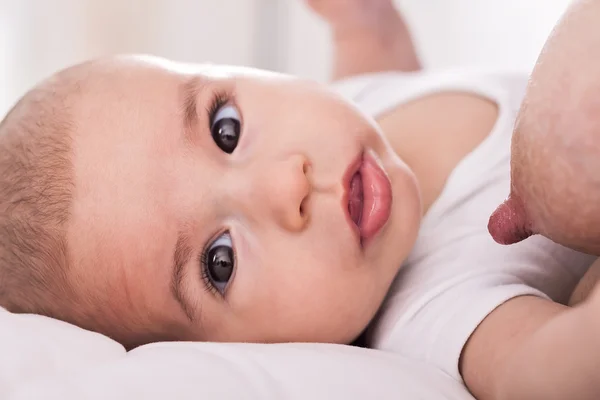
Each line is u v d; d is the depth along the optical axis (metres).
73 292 0.84
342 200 0.81
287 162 0.82
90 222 0.82
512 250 0.88
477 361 0.76
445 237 0.92
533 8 1.43
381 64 1.41
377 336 0.89
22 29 1.61
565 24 0.58
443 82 1.11
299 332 0.84
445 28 1.54
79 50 1.69
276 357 0.66
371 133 0.88
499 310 0.78
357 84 1.23
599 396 0.58
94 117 0.86
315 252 0.82
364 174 0.84
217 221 0.84
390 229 0.85
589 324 0.57
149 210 0.82
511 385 0.66
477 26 1.51
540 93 0.58
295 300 0.82
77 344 0.67
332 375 0.64
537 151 0.58
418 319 0.86
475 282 0.85
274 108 0.88
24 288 0.86
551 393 0.61
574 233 0.58
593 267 0.79
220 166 0.84
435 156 1.01
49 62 1.65
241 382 0.60
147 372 0.60
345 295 0.83
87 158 0.83
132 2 1.74
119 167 0.83
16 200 0.85
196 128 0.86
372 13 1.39
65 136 0.85
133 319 0.85
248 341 0.85
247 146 0.85
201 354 0.64
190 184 0.83
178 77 0.89
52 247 0.83
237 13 1.80
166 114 0.85
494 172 0.94
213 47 1.80
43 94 0.90
